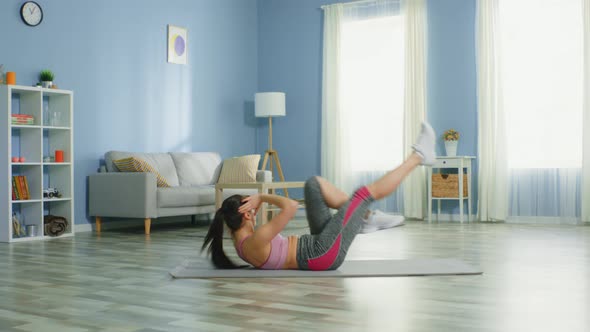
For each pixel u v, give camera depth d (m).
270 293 2.78
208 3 7.70
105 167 6.25
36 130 5.45
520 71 6.75
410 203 7.23
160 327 2.18
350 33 7.75
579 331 2.10
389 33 7.50
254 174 6.76
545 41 6.64
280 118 8.37
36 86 5.55
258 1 8.52
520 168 6.75
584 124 6.37
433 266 3.48
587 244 4.61
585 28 6.38
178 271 3.38
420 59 7.23
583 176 6.37
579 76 6.48
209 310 2.45
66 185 5.70
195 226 6.70
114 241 5.13
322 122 7.95
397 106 7.46
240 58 8.21
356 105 7.71
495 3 6.80
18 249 4.61
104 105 6.39
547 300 2.60
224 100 7.95
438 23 7.21
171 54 7.16
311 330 2.11
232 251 4.38
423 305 2.51
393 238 5.13
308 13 8.14
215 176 7.18
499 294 2.73
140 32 6.80
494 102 6.82
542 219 6.65
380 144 7.56
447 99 7.16
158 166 6.57
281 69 8.34
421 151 3.31
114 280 3.19
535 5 6.68
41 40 5.80
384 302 2.57
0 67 5.38
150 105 6.91
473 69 7.02
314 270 3.33
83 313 2.42
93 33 6.29
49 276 3.34
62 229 5.59
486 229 5.95
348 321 2.24
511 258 3.88
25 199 5.38
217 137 7.84
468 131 7.05
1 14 5.50
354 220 3.31
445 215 7.15
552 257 3.92
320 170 8.09
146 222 5.71
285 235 5.63
